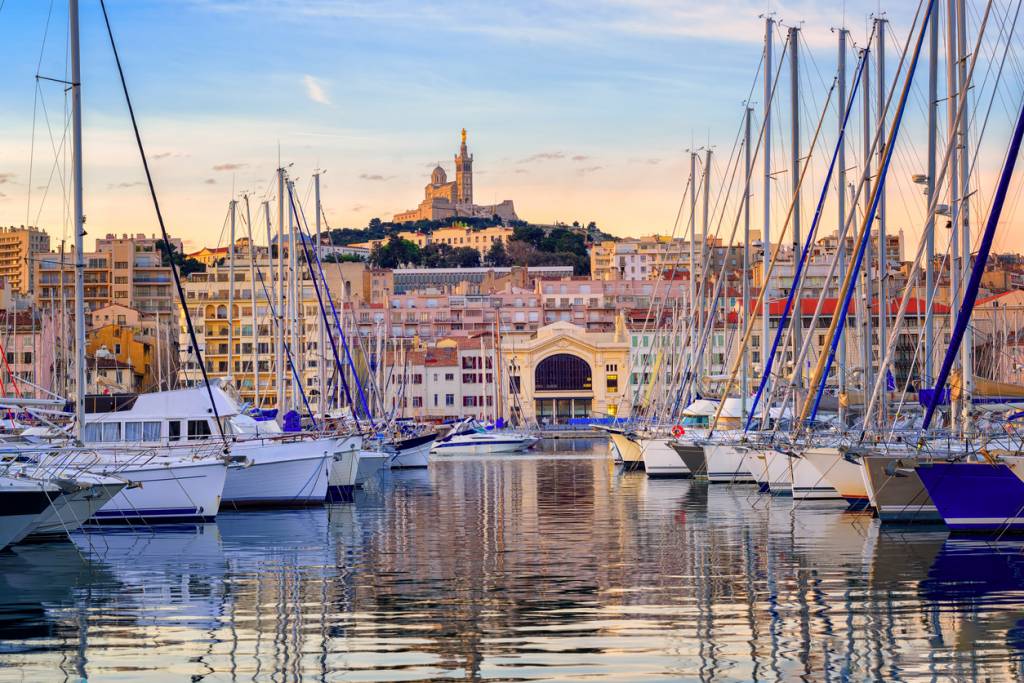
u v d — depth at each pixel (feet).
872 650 87.76
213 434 181.47
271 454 193.36
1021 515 147.33
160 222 182.70
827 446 183.21
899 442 165.37
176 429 181.88
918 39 176.45
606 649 88.12
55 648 89.56
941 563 126.11
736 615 99.81
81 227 153.28
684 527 164.14
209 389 184.03
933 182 181.57
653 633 93.25
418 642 90.63
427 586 114.62
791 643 89.81
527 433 611.47
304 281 575.38
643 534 156.35
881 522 161.99
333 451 197.98
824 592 110.01
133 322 651.25
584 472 312.71
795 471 197.47
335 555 136.77
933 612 100.73
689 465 267.39
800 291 215.51
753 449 202.39
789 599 106.73
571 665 83.61
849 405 215.92
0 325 508.12
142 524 166.61
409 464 344.28
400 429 394.52
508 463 372.99
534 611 101.81
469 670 82.53
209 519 169.78
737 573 121.39
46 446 150.00
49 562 131.34
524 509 197.67
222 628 95.91
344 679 80.69
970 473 147.23
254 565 128.98
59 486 136.67
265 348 637.71
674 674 81.56
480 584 115.65
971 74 158.61
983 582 114.62
